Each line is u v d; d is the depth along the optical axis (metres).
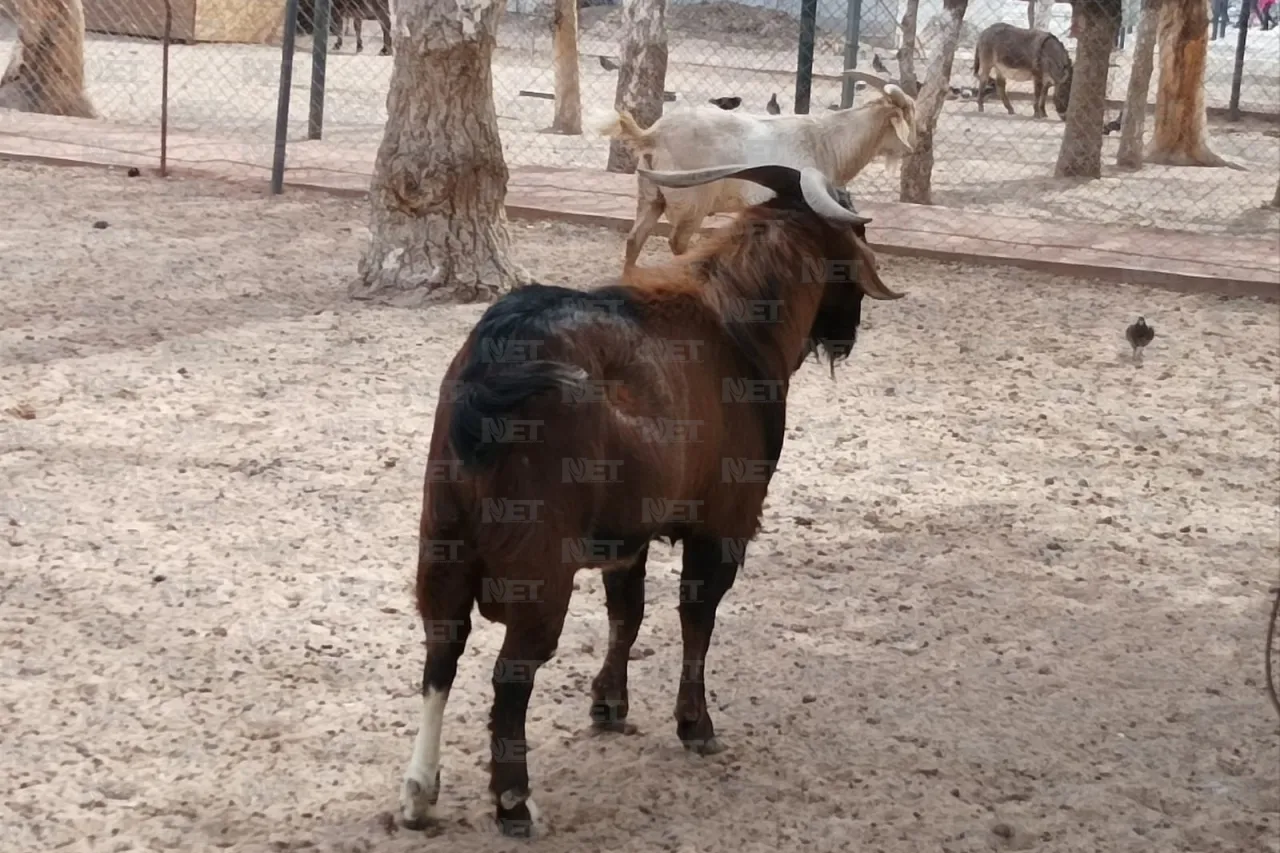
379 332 10.70
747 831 4.82
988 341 11.51
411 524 7.35
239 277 12.13
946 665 6.23
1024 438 9.34
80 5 20.98
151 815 4.69
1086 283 13.47
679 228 12.76
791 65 30.45
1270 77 33.44
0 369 9.33
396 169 11.53
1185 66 21.69
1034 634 6.59
